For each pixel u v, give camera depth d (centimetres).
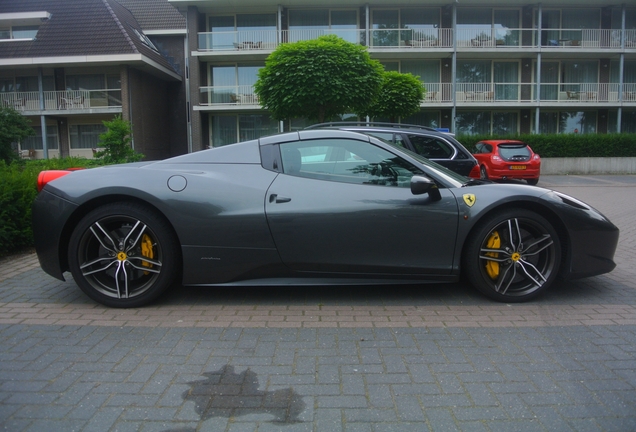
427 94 2447
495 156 1581
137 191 366
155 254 379
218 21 2498
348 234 367
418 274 375
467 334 325
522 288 387
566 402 240
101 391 251
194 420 225
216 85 2523
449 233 370
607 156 2141
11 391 251
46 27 2378
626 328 335
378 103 1656
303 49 1291
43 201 377
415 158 394
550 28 2497
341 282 379
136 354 295
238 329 335
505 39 2462
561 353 295
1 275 477
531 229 385
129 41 2286
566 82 2578
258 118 2530
